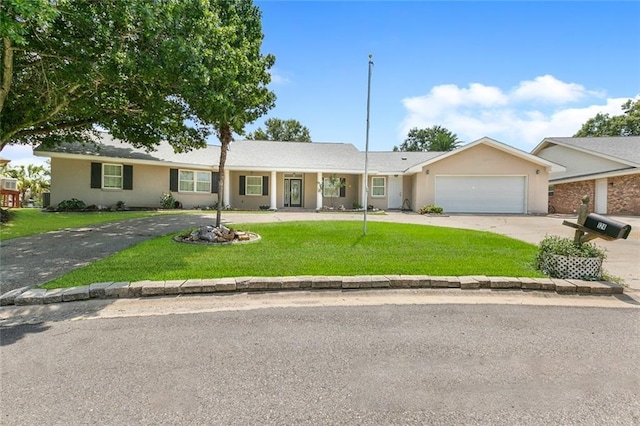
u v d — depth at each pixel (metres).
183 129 12.74
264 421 2.05
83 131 13.99
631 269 6.11
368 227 10.79
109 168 16.52
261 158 20.28
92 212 15.02
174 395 2.30
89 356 2.85
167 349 3.00
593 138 22.09
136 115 10.45
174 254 6.61
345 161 21.06
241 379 2.51
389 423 2.04
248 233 9.04
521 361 2.83
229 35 8.46
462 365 2.76
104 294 4.41
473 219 14.92
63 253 6.70
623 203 18.50
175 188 18.22
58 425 1.98
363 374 2.61
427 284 5.01
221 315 3.87
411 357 2.89
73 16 6.00
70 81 6.86
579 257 5.26
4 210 11.98
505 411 2.17
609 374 2.64
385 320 3.75
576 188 21.05
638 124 31.27
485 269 5.66
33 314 3.87
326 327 3.53
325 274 5.23
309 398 2.29
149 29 6.52
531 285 4.97
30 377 2.51
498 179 18.47
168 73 6.98
